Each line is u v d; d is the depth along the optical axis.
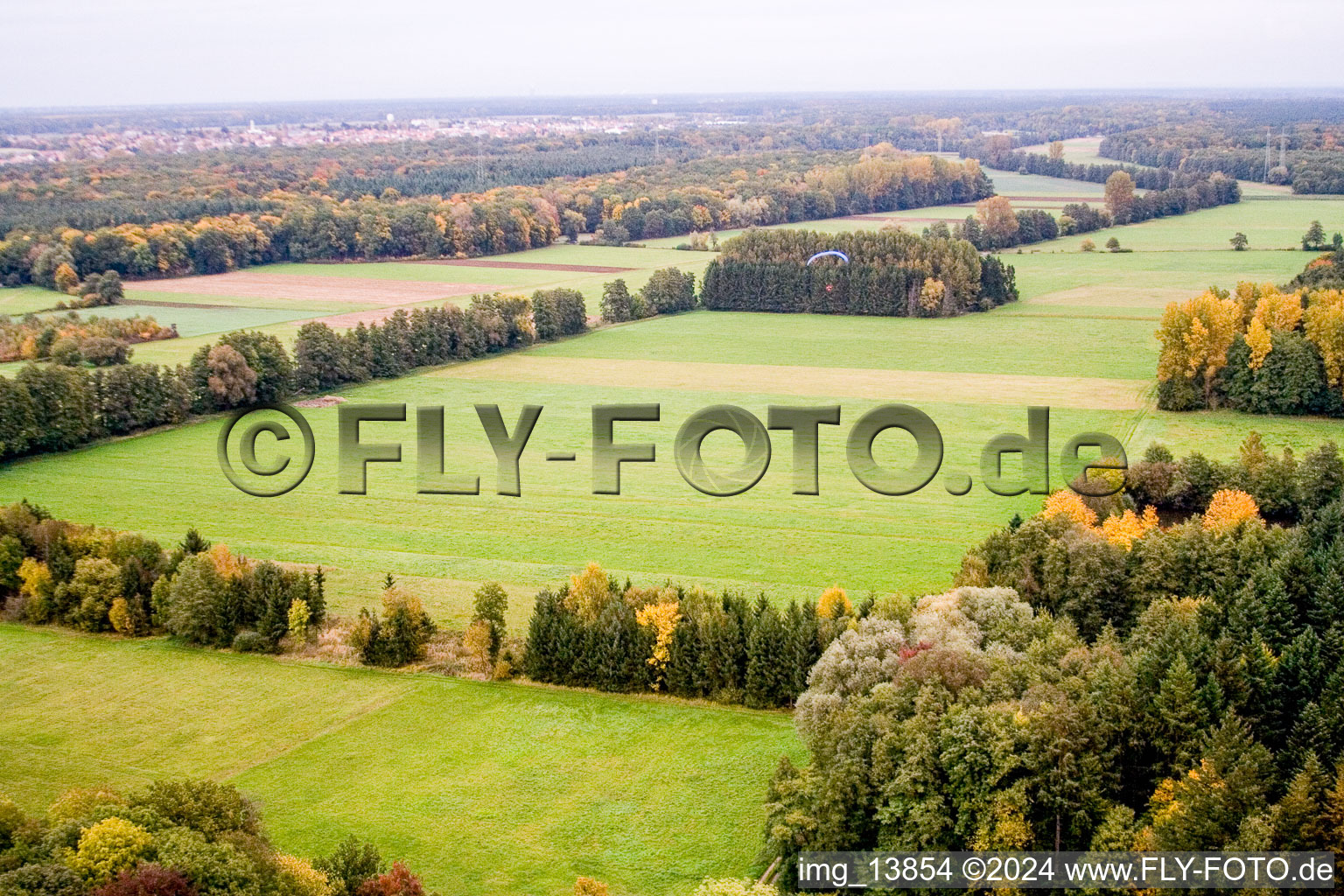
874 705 60.53
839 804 56.91
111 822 49.03
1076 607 77.06
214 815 54.25
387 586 85.69
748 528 104.19
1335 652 65.44
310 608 83.38
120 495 114.38
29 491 115.19
